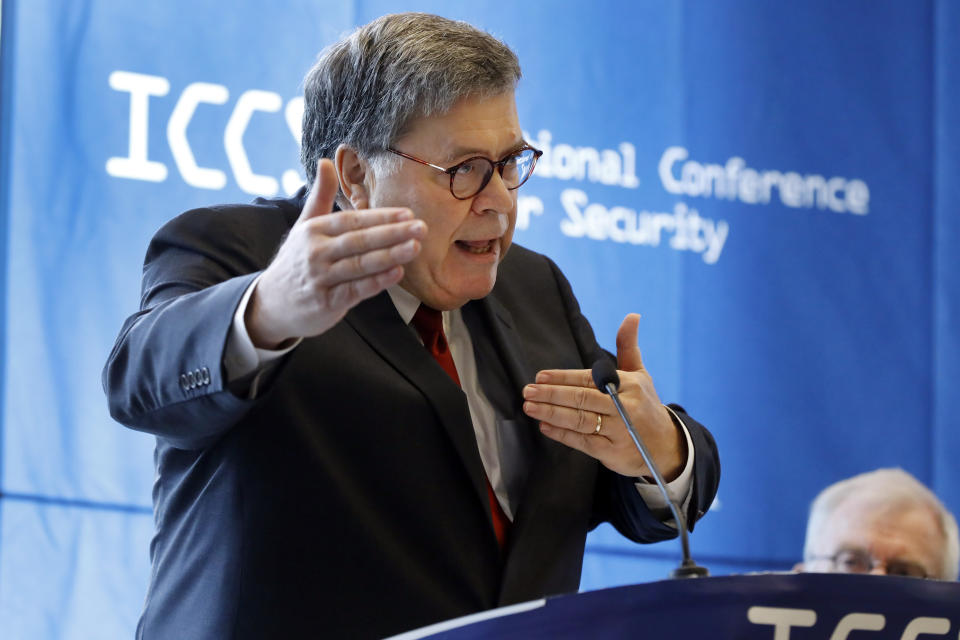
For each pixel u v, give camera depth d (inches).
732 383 308.8
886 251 325.1
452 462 135.3
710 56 314.7
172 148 256.1
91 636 238.4
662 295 303.9
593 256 297.7
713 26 315.6
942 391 324.8
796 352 315.0
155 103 255.8
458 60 137.3
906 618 97.5
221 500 129.4
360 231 106.3
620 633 93.9
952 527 210.7
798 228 318.0
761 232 314.8
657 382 302.5
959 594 97.7
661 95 308.8
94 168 248.8
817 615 96.6
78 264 245.3
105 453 242.8
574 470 147.8
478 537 135.6
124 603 241.0
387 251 106.3
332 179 113.7
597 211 298.8
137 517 243.6
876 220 325.4
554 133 297.4
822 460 313.9
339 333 135.9
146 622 133.3
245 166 263.3
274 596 126.9
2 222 242.1
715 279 309.4
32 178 244.5
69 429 241.3
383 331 138.3
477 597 133.6
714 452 150.6
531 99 297.1
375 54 140.7
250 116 264.8
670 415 145.1
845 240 322.3
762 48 319.3
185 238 139.9
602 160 301.1
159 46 257.4
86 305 244.8
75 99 249.0
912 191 328.5
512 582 135.3
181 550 132.5
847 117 325.4
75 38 250.4
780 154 318.7
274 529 127.9
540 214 293.3
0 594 234.1
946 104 332.5
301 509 128.6
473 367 150.0
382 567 129.7
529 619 92.3
